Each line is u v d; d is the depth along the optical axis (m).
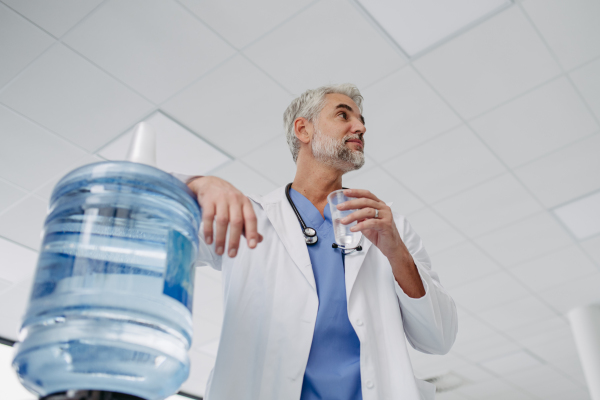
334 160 1.32
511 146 3.54
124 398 0.41
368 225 0.88
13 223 3.91
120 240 0.48
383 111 3.29
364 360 0.89
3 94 3.04
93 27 2.75
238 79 3.04
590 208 4.06
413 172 3.73
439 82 3.12
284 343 0.90
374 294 1.03
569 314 5.32
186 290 0.50
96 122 3.22
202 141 3.40
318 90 1.51
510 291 5.04
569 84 3.16
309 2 2.69
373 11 2.74
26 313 0.43
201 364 5.96
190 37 2.82
